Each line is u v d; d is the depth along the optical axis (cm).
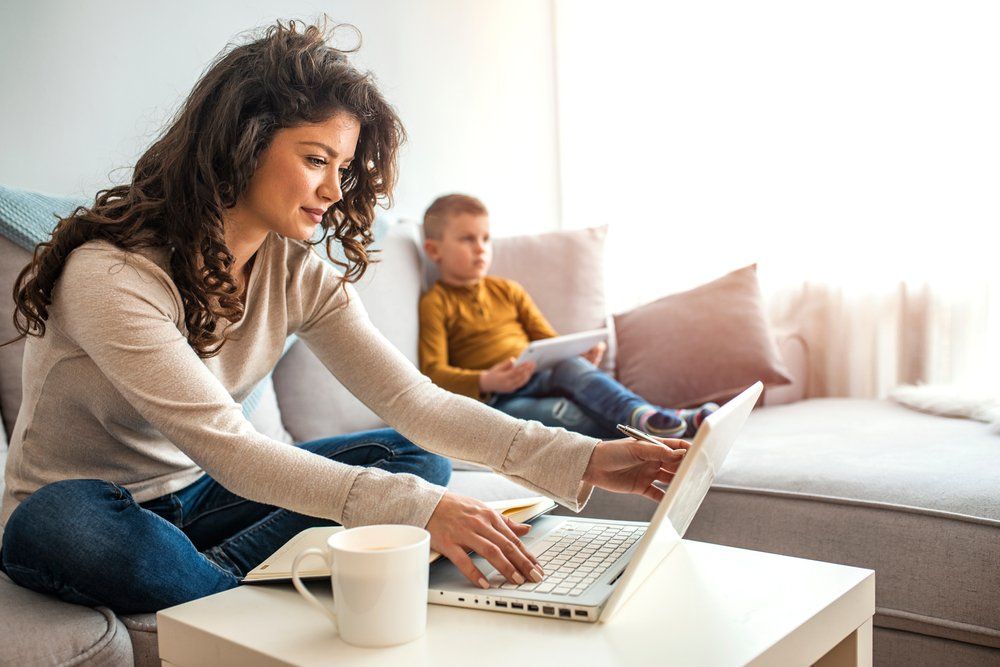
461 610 84
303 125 106
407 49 248
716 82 266
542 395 203
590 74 292
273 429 170
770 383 213
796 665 77
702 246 270
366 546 80
